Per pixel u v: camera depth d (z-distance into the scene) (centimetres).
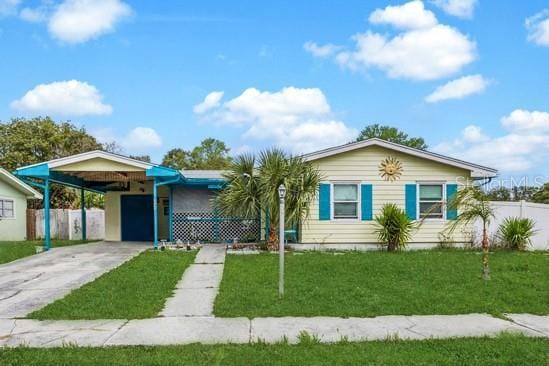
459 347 587
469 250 1642
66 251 1572
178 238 1892
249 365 526
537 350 578
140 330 666
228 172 1644
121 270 1145
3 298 876
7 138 3139
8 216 2239
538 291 924
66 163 1567
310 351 572
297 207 1505
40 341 618
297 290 913
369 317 736
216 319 723
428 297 859
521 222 1670
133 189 2081
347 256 1414
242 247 1641
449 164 1722
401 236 1606
